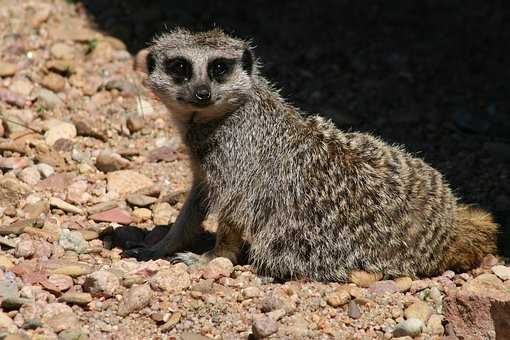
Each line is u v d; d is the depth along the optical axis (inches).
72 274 483.8
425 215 506.9
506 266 521.0
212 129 525.7
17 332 428.5
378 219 502.3
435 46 871.7
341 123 733.9
